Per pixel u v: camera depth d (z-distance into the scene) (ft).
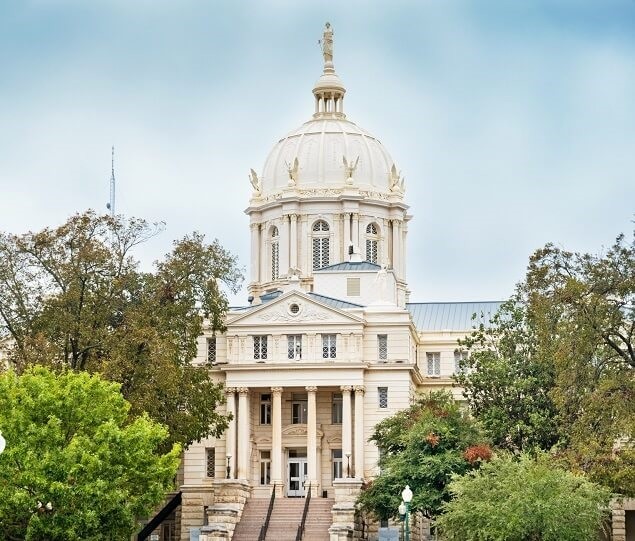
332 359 485.15
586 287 314.76
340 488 446.19
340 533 418.51
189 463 488.02
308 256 560.61
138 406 362.94
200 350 496.23
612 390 310.04
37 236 382.83
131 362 370.94
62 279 378.12
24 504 292.40
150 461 314.35
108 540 307.17
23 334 378.73
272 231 572.92
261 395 497.87
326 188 564.30
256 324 488.85
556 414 391.86
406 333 488.02
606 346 325.62
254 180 579.89
